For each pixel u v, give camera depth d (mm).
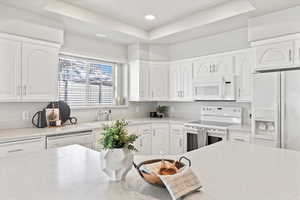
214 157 1425
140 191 928
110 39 3590
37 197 834
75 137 2656
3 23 2260
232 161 1337
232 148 1678
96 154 1497
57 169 1176
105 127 1100
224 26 2947
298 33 2293
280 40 2432
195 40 3619
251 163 1296
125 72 4109
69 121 3266
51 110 2877
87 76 3633
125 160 1000
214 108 3662
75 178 1043
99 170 1164
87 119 3523
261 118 2418
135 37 3451
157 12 2830
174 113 4348
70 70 3396
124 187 939
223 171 1154
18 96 2414
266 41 2549
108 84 3984
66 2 2516
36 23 2510
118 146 1008
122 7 2660
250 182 1003
